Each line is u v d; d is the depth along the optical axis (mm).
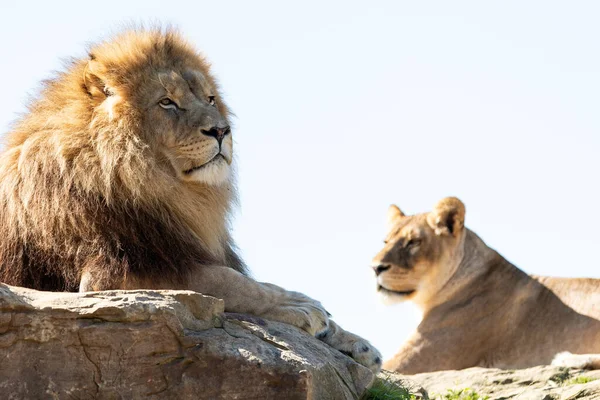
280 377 9719
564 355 18828
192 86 12602
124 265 11500
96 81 12383
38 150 12078
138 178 11977
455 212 20328
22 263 11758
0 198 12109
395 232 20703
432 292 20359
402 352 20156
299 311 11453
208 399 9680
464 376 16125
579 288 19359
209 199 12680
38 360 9625
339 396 10547
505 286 20031
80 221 11719
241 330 10398
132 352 9695
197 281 11719
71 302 9805
